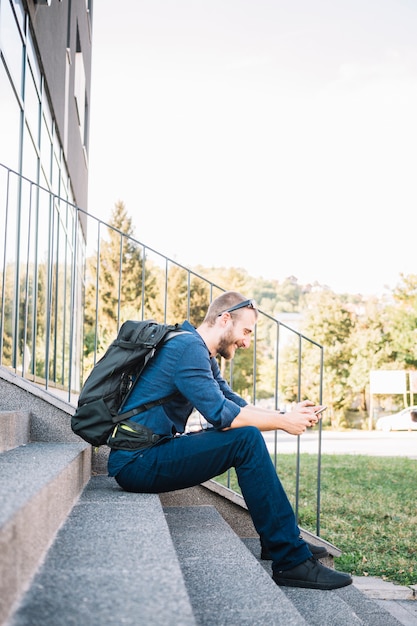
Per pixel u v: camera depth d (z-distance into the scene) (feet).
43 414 13.05
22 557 5.54
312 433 98.37
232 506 13.61
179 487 10.40
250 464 9.95
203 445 10.07
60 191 33.30
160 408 10.50
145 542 7.04
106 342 124.36
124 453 10.46
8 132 19.88
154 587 5.59
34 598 5.36
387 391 118.01
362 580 15.33
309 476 32.89
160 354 10.53
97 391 10.46
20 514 5.49
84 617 4.95
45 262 26.50
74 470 9.65
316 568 9.85
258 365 129.70
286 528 9.87
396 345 123.03
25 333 18.94
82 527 7.81
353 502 25.09
